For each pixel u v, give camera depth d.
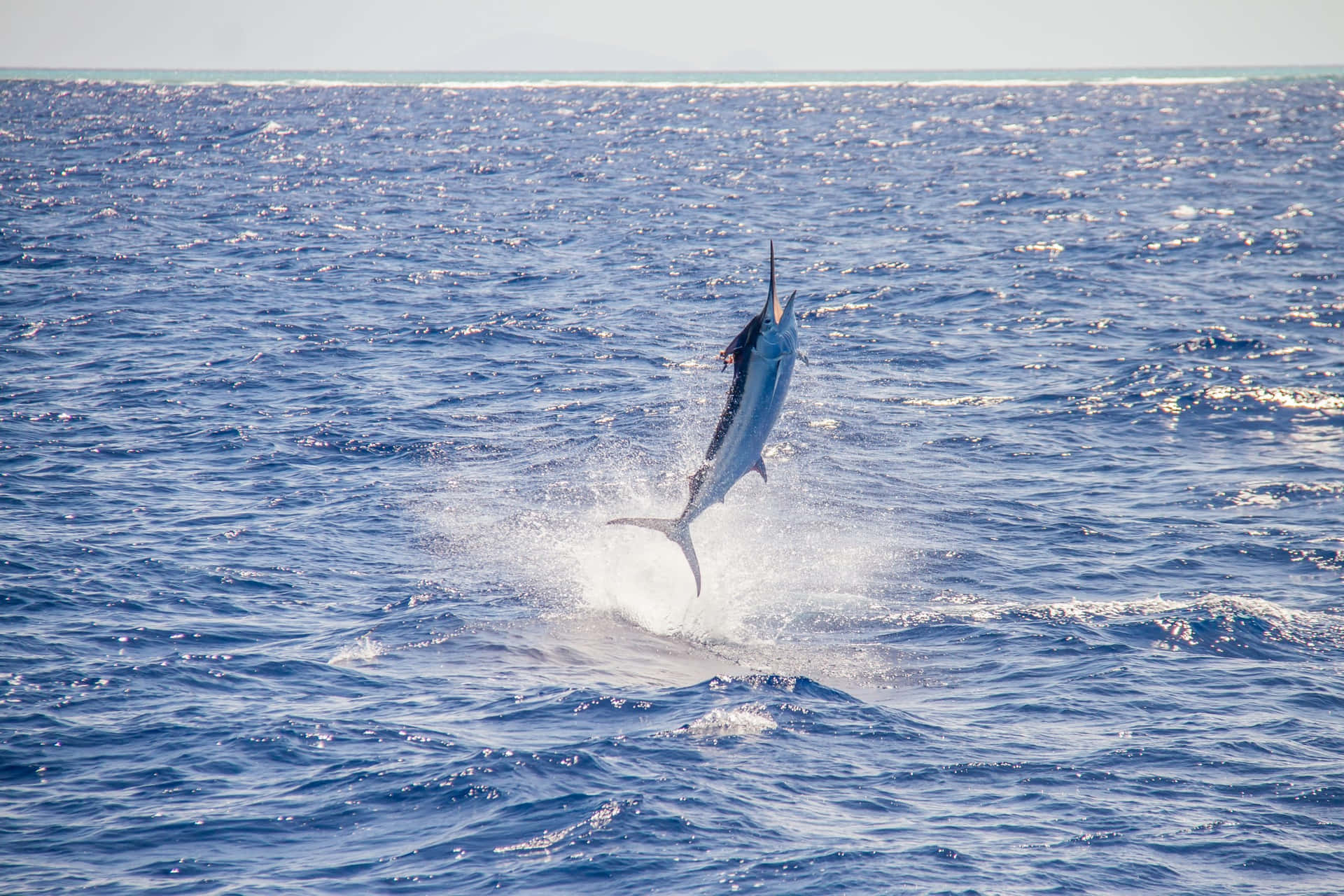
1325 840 31.64
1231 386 86.56
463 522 61.03
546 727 37.59
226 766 34.47
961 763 36.12
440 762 34.78
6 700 38.59
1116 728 38.84
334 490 65.31
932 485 68.12
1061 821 32.44
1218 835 31.78
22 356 92.88
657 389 89.50
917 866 29.78
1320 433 76.25
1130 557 56.56
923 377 93.00
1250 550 56.88
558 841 30.50
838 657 45.56
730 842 30.73
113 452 70.00
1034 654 45.56
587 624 48.56
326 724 37.41
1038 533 60.00
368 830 31.12
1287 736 38.16
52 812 31.73
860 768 35.62
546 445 74.75
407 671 42.69
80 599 48.16
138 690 39.75
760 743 36.94
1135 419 80.62
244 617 47.66
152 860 29.42
